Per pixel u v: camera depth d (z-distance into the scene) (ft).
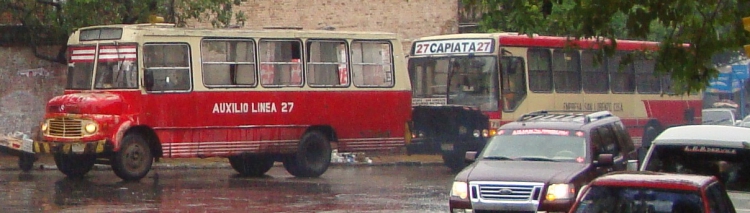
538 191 46.52
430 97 88.38
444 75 88.02
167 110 69.26
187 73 70.28
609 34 42.29
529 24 44.29
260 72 73.72
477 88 86.38
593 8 41.45
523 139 51.93
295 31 75.41
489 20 46.55
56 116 68.28
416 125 85.30
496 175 47.32
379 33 80.07
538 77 89.04
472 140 84.53
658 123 100.73
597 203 33.14
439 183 72.54
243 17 93.20
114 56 68.64
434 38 89.15
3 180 68.69
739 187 44.19
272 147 74.18
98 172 77.25
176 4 86.28
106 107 67.41
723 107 144.15
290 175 79.20
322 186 69.05
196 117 70.49
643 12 41.22
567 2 53.31
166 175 76.23
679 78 42.57
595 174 49.52
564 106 90.94
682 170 45.27
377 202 59.41
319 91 76.48
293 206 56.85
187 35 70.28
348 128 78.13
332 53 77.36
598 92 94.58
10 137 74.02
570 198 46.37
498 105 85.46
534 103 88.12
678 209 32.37
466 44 87.30
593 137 51.80
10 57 86.12
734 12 41.22
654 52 45.62
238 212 53.72
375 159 97.04
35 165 79.97
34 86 87.35
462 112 84.43
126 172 68.13
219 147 71.56
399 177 78.13
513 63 86.99
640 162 49.24
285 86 74.84
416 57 89.61
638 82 99.04
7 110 86.12
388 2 113.60
